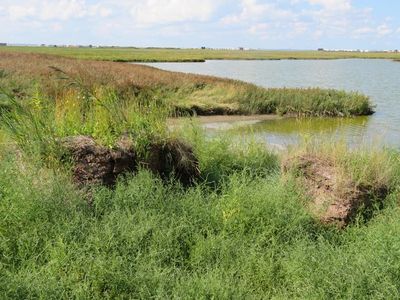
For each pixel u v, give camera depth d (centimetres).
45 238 503
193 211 603
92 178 636
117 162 658
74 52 8912
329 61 10175
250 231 580
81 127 716
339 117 2250
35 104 720
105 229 522
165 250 514
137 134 695
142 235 522
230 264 512
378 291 446
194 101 2220
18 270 464
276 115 2253
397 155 848
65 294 429
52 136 645
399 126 1969
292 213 607
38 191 550
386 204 665
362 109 2348
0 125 694
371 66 7806
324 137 876
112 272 450
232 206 600
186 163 723
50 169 604
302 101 2320
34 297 419
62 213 541
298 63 8794
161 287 443
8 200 533
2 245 492
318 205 659
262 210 602
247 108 2259
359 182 659
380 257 491
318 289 455
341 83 4194
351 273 471
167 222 566
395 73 5784
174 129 777
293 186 687
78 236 516
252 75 5147
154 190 640
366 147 806
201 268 502
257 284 487
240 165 847
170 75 2916
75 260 475
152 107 779
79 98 793
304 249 531
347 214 631
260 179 743
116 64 3844
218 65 7319
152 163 698
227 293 445
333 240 592
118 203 590
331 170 689
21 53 4931
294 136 1644
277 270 512
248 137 1194
